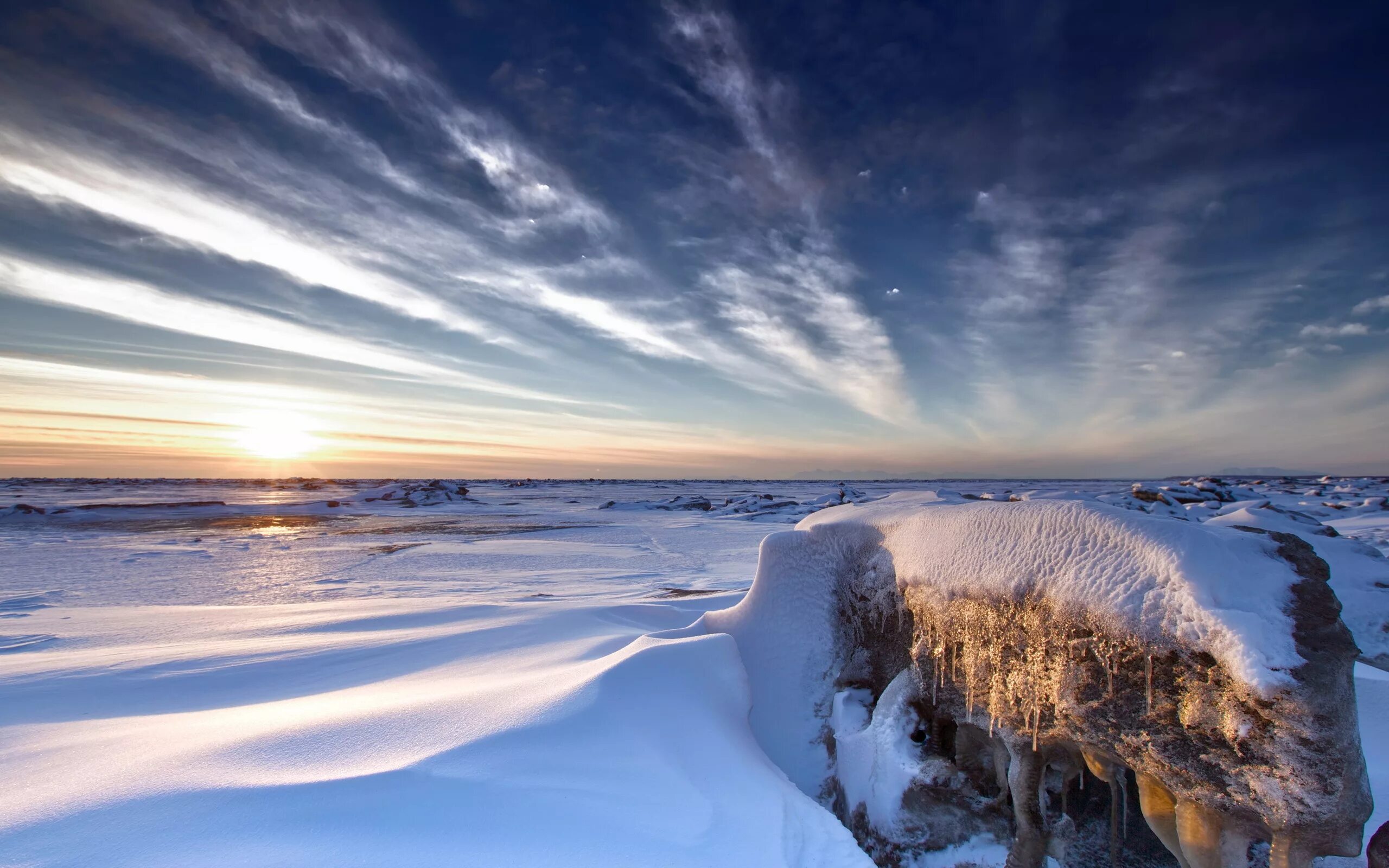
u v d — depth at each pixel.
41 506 38.53
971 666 2.67
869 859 2.06
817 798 3.12
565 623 5.27
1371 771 2.61
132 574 14.25
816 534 3.77
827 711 3.38
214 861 1.63
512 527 28.25
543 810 2.03
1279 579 2.02
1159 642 2.06
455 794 2.03
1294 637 1.85
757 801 2.34
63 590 11.95
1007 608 2.52
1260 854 2.15
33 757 2.40
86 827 1.75
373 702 3.05
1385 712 2.93
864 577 3.50
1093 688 2.20
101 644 5.26
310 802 1.91
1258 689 1.78
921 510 3.47
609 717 2.68
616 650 4.25
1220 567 2.05
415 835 1.82
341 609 6.61
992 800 2.68
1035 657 2.40
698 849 1.96
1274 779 1.79
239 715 3.01
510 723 2.54
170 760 2.23
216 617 6.42
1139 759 2.09
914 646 3.05
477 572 14.45
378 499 49.41
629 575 13.91
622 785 2.25
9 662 4.24
